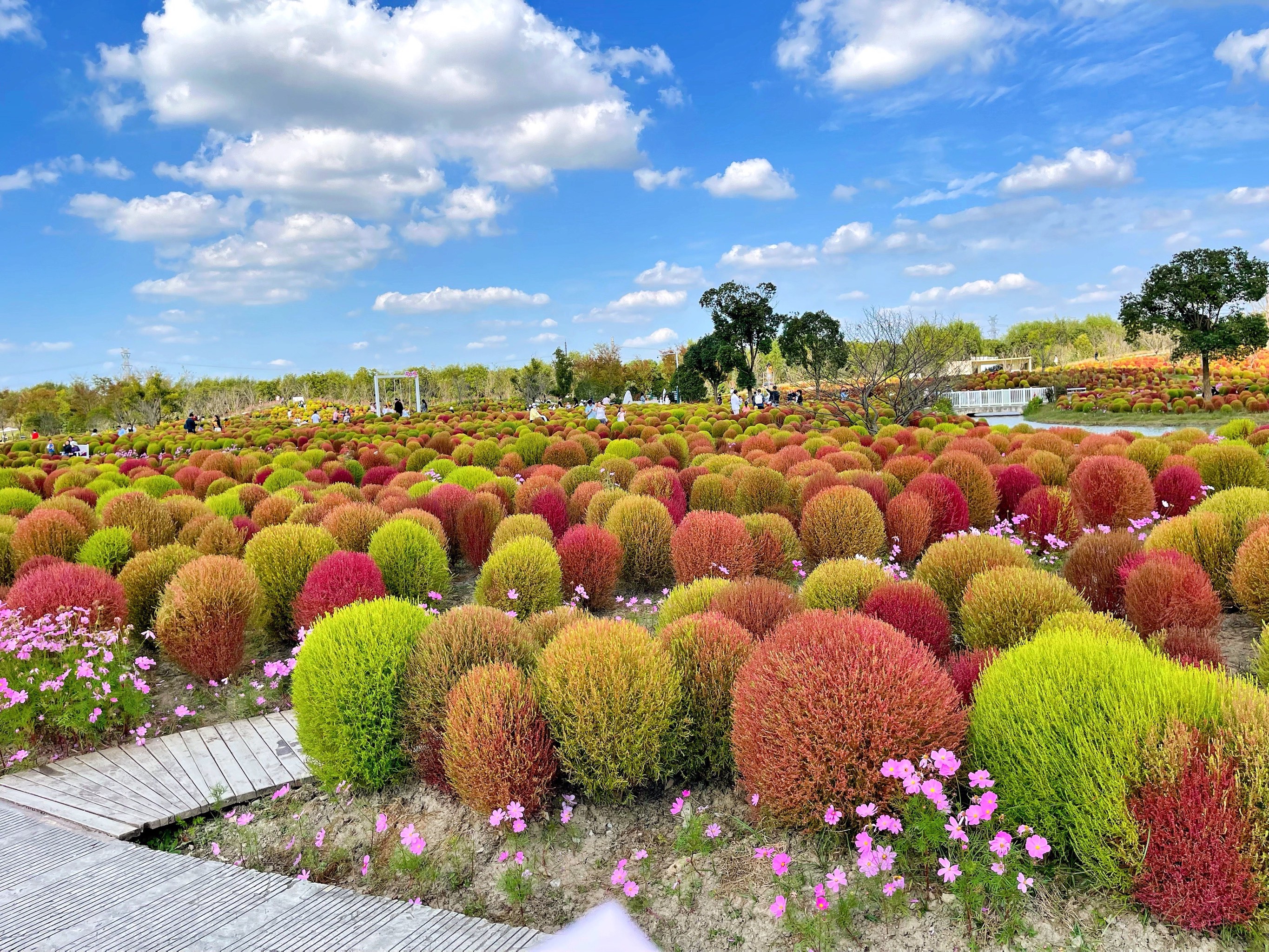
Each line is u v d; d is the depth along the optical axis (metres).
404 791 4.65
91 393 62.25
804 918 3.19
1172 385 41.75
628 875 3.70
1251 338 32.97
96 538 8.28
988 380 52.44
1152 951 2.84
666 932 3.28
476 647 4.62
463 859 3.93
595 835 4.05
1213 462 10.31
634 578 8.58
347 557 6.54
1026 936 2.96
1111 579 6.25
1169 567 5.48
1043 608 4.91
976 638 5.15
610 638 4.22
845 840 3.60
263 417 56.69
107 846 4.02
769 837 3.77
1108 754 3.07
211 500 11.86
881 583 5.53
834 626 3.79
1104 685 3.26
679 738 4.27
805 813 3.56
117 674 5.60
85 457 26.94
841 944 3.04
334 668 4.49
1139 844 2.96
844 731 3.41
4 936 3.19
